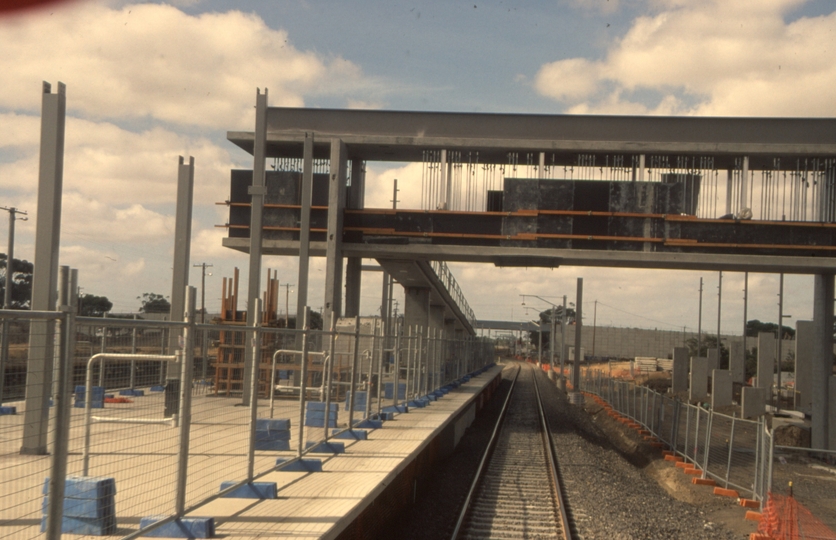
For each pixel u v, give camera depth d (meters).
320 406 14.66
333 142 25.17
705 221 24.59
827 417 26.31
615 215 24.75
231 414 9.86
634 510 13.52
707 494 17.02
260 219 20.33
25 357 5.35
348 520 7.85
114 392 7.22
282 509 8.03
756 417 33.03
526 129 25.27
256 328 8.71
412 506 12.48
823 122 24.48
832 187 24.72
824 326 26.84
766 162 25.20
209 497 7.80
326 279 24.73
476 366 54.19
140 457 7.51
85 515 6.16
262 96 20.81
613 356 110.62
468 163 25.83
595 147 24.72
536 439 23.88
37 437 5.31
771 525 12.46
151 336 8.30
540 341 103.44
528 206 25.06
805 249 24.34
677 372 48.31
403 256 26.22
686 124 24.89
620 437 30.38
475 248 25.20
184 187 19.12
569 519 11.94
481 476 15.80
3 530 5.88
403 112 25.61
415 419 18.33
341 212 25.36
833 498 16.23
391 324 34.47
